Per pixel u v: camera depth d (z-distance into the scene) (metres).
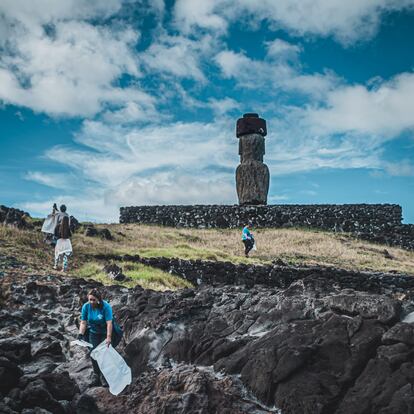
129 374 6.51
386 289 19.03
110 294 11.57
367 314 6.78
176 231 31.83
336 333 6.64
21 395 5.76
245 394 6.54
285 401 6.12
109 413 6.23
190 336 8.24
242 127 37.09
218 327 8.40
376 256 26.97
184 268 19.17
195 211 35.47
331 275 19.36
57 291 12.04
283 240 29.41
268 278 19.27
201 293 10.34
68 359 8.08
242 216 34.22
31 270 14.48
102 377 7.06
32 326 9.29
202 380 6.34
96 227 26.75
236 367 7.01
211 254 22.44
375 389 5.84
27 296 11.35
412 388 5.62
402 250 30.27
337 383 6.12
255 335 7.83
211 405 6.06
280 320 7.84
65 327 9.90
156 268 19.12
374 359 6.19
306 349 6.48
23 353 7.30
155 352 8.20
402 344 6.14
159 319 8.67
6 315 9.38
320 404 5.91
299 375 6.33
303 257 25.23
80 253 19.00
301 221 33.62
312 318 7.48
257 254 25.67
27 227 21.44
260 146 36.94
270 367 6.53
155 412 6.04
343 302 7.16
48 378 6.38
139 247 24.08
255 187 36.06
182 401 6.05
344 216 33.41
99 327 6.95
